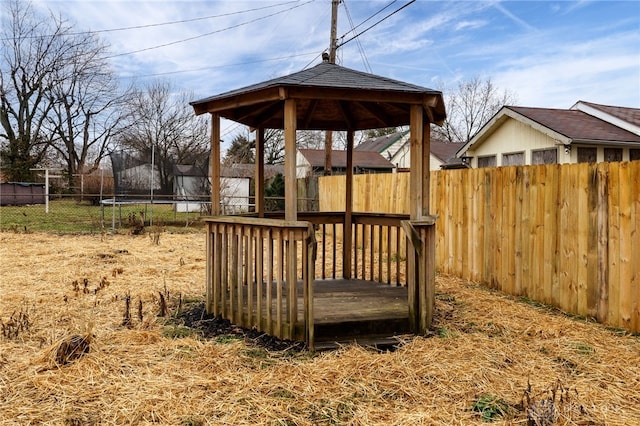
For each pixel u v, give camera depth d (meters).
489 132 12.12
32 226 11.29
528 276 4.55
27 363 2.75
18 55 21.55
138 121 25.14
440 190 6.01
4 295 4.53
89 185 18.23
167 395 2.37
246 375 2.62
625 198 3.55
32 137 22.39
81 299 4.43
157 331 3.43
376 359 2.86
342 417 2.19
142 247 8.16
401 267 6.49
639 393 2.44
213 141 3.82
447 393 2.44
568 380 2.60
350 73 3.80
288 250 3.15
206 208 14.21
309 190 12.49
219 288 3.77
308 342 3.07
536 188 4.45
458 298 4.57
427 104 3.37
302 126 5.05
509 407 2.29
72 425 2.07
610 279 3.67
